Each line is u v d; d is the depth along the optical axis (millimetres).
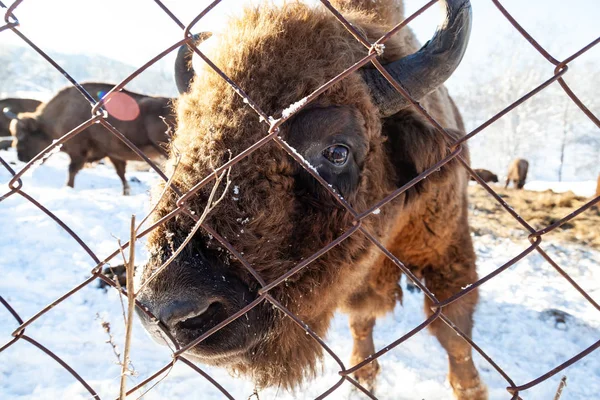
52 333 4211
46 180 11281
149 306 1711
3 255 5598
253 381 2131
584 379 4250
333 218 2127
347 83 2215
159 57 1207
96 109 1297
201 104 2031
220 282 1790
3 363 3773
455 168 2754
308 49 2199
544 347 4824
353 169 2248
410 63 2328
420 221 3152
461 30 2164
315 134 2070
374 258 2666
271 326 1962
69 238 6383
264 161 1918
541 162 48406
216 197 1804
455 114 4324
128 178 13570
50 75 65375
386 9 3221
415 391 3990
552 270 7086
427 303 3533
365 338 4027
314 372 2297
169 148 2203
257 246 1872
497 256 7754
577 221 9844
